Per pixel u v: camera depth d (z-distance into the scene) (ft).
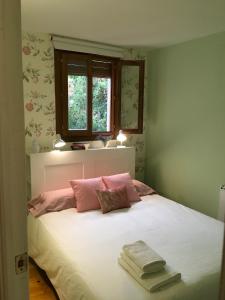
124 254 6.43
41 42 10.61
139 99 13.20
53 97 11.20
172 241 7.56
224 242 1.82
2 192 2.74
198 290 5.64
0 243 2.83
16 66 2.63
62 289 6.68
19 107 2.70
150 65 13.44
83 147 11.66
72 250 7.13
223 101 10.27
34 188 10.47
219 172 10.69
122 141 13.03
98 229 8.34
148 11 7.96
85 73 11.82
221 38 10.07
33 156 10.30
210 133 10.88
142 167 14.33
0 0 2.45
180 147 12.29
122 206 10.01
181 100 12.00
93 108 12.44
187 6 7.55
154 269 5.86
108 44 11.98
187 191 12.14
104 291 5.52
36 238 8.94
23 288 2.98
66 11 8.00
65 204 9.93
